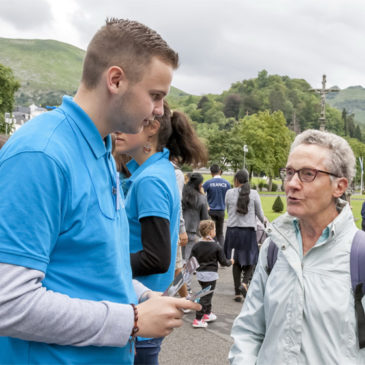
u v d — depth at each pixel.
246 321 2.02
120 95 1.40
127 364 1.48
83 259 1.35
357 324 1.72
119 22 1.42
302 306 1.77
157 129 2.41
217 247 5.78
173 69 1.46
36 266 1.19
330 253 1.80
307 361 1.74
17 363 1.29
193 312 6.18
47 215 1.22
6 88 60.94
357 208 33.00
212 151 82.50
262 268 2.01
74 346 1.31
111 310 1.30
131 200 2.30
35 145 1.23
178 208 2.43
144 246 2.18
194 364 4.30
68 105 1.38
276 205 33.53
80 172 1.33
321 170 1.87
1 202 1.18
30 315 1.17
